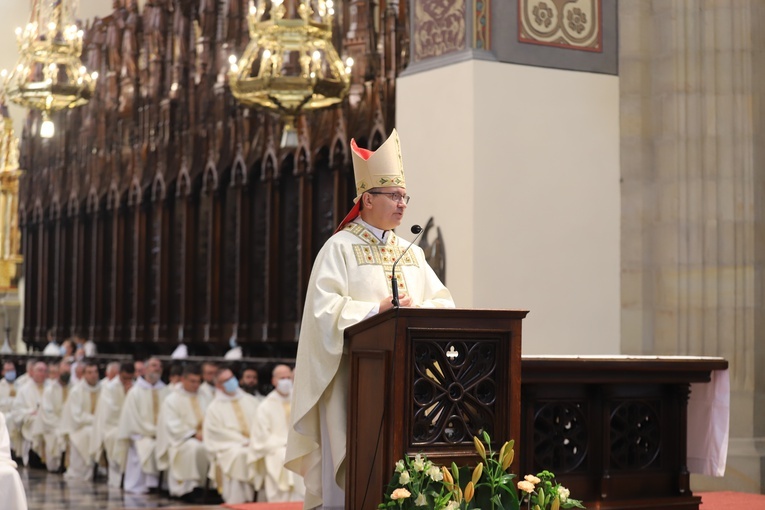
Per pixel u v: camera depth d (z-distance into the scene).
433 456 5.42
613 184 11.41
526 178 10.88
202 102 17.91
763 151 11.13
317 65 12.77
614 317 11.33
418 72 11.28
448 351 5.56
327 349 5.82
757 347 10.92
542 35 11.11
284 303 16.42
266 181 16.56
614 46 11.52
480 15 10.80
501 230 10.70
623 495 7.07
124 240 20.12
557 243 11.01
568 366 6.63
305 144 15.56
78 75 14.66
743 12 11.12
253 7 12.98
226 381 14.02
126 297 20.14
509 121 10.82
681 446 7.28
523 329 10.79
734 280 10.95
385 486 5.37
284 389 13.61
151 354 19.67
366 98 14.61
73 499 14.39
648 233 11.41
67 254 22.02
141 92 19.59
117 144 20.16
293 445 6.18
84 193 21.12
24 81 14.45
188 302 18.30
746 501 8.58
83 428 17.05
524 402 6.75
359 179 6.22
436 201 10.98
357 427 5.71
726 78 11.10
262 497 13.71
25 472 18.02
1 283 24.97
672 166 11.24
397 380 5.35
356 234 6.18
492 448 5.57
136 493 15.24
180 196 18.48
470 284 10.55
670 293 11.19
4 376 20.66
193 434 14.66
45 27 14.57
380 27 14.52
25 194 23.23
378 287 6.06
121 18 20.14
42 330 22.77
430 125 11.10
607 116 11.41
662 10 11.42
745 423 10.75
